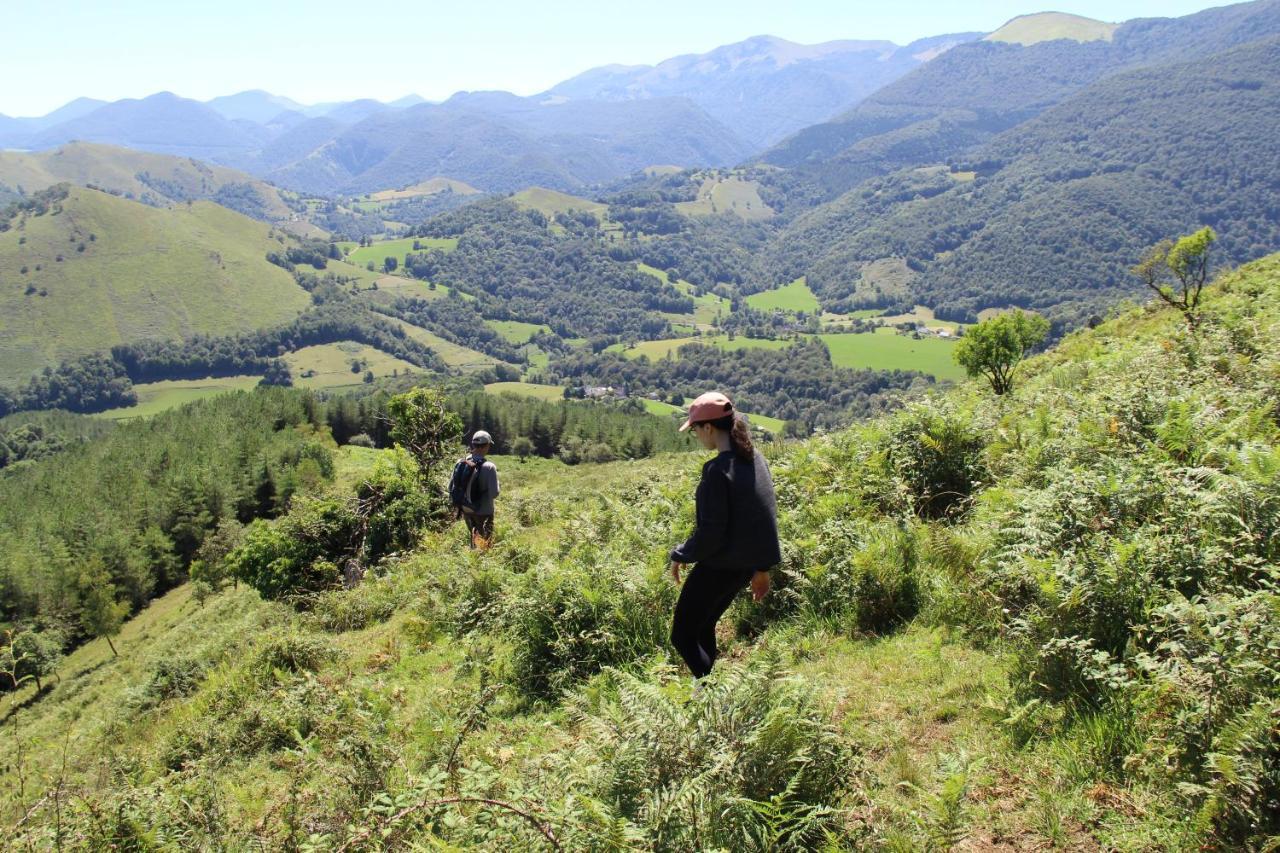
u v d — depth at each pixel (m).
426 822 3.84
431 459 19.38
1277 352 8.23
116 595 68.62
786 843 3.18
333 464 83.88
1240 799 2.73
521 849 3.20
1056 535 4.98
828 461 9.28
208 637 17.66
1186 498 4.71
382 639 9.33
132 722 10.77
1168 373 9.21
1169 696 3.29
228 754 6.85
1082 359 16.39
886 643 5.31
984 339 21.58
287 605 14.45
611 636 6.05
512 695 6.17
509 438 123.25
